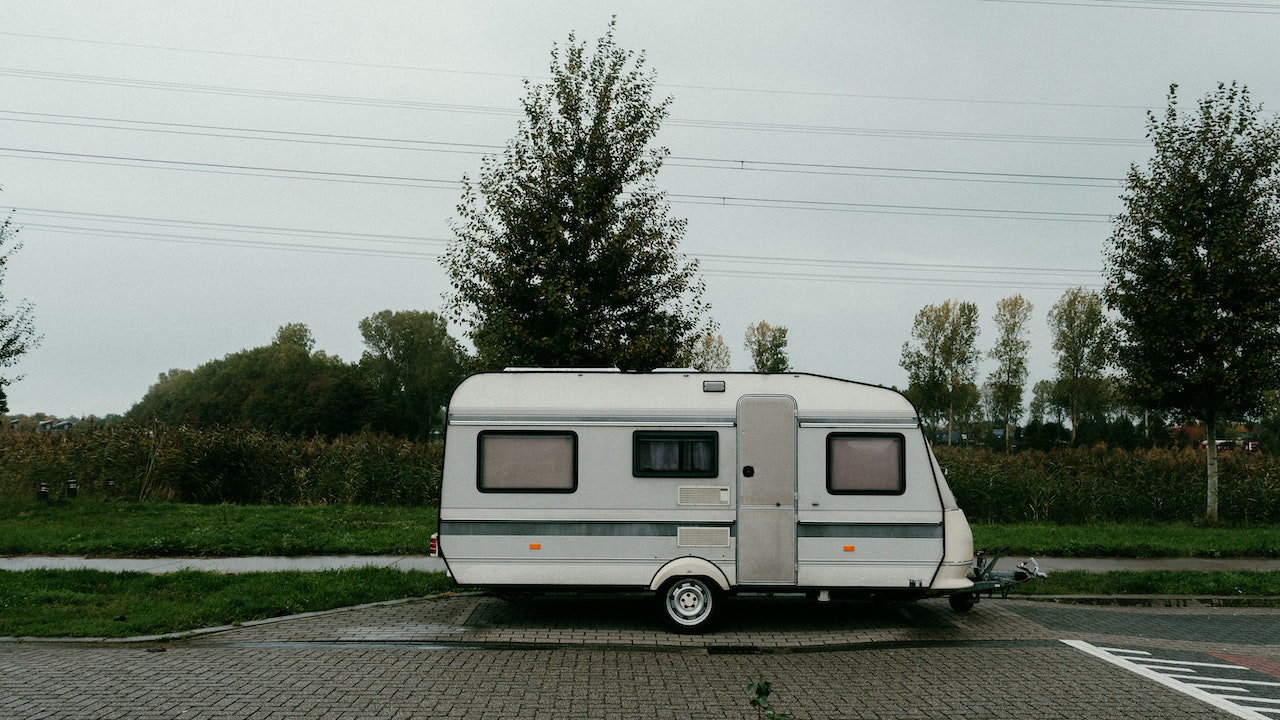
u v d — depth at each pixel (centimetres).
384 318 8081
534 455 952
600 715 643
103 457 2055
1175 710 671
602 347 1252
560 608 1058
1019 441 5397
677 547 942
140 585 1109
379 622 969
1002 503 1953
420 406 7988
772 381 963
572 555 942
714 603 943
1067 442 5238
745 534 941
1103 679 764
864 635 943
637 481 948
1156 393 1716
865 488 948
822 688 729
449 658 816
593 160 1295
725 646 886
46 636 886
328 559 1338
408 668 773
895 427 955
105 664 780
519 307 1284
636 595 1141
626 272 1293
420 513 1842
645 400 957
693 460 950
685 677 760
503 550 943
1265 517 1892
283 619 980
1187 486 1978
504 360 1282
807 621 1013
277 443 2156
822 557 942
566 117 1312
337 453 2148
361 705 656
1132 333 1773
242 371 8112
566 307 1236
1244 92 1686
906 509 948
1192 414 1811
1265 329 1666
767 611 1070
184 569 1198
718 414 953
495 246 1277
